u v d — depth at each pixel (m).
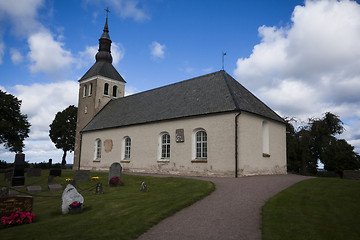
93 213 9.14
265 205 9.02
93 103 34.28
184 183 14.17
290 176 17.62
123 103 31.64
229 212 8.55
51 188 16.11
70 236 6.70
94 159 29.91
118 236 6.59
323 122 30.84
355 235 6.31
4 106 34.78
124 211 9.01
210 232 6.84
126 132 25.81
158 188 13.85
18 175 19.25
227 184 13.63
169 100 24.58
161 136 22.48
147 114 24.66
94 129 30.14
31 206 9.11
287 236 6.35
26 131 38.50
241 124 17.75
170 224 7.54
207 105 19.91
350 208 8.27
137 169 23.83
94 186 16.66
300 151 31.02
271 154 21.27
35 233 7.06
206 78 23.94
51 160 38.81
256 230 6.94
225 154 17.66
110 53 37.97
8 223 7.88
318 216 7.68
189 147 19.83
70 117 49.34
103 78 35.19
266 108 23.20
